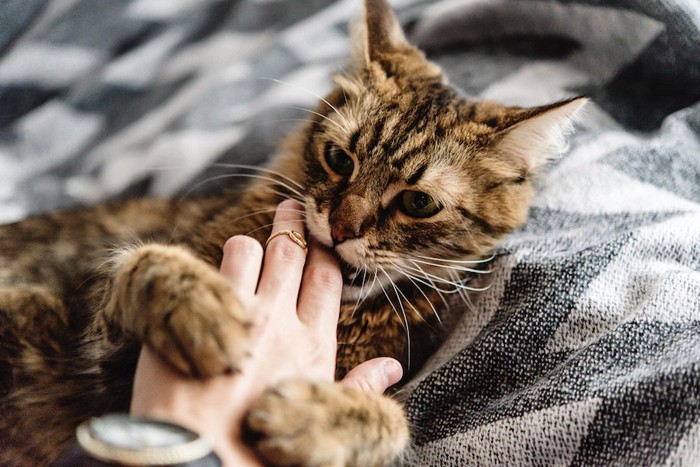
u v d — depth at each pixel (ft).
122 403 1.12
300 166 1.32
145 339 0.87
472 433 1.00
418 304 1.24
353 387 0.97
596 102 1.41
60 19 1.78
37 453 1.16
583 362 0.97
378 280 1.19
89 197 1.71
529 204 1.28
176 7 1.87
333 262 1.14
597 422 0.91
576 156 1.31
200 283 0.87
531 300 1.08
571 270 1.08
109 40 1.81
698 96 1.34
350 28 1.47
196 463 0.75
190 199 1.55
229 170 1.64
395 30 1.44
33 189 1.69
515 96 1.47
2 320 1.16
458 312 1.23
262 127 1.66
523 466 0.95
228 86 1.74
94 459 0.74
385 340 1.22
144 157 1.72
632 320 0.98
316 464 0.82
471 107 1.28
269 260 1.08
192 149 1.69
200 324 0.83
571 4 1.44
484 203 1.23
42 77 1.75
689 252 1.10
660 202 1.20
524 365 1.05
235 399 0.85
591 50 1.44
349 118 1.24
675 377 0.89
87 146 1.77
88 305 1.16
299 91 1.68
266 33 1.87
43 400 1.17
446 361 1.10
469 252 1.24
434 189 1.18
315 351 1.01
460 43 1.63
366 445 0.90
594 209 1.23
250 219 1.27
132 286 0.92
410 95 1.25
